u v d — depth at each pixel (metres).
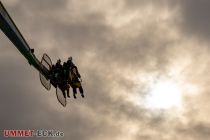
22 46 20.30
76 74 30.25
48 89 26.64
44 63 26.27
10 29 18.11
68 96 29.78
